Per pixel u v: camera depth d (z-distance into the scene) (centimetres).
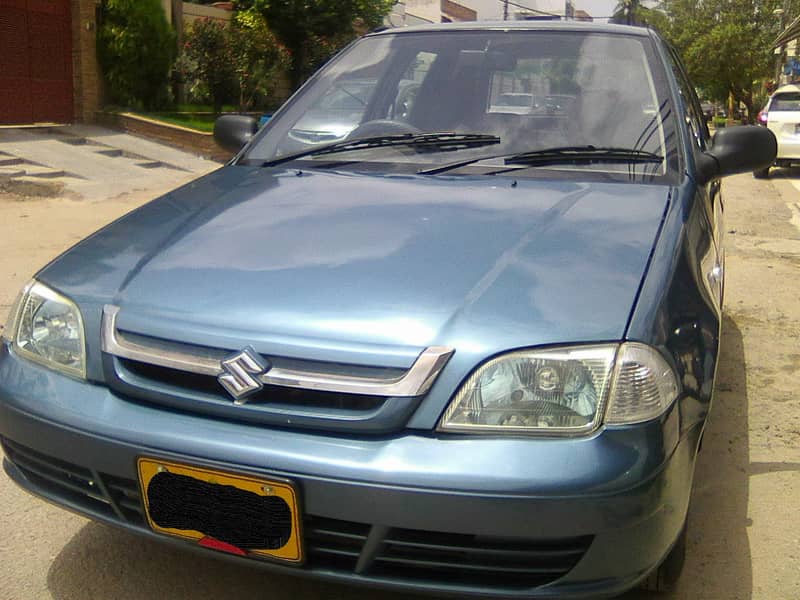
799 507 294
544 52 324
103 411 203
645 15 3706
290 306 200
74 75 1458
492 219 236
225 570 250
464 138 296
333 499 183
